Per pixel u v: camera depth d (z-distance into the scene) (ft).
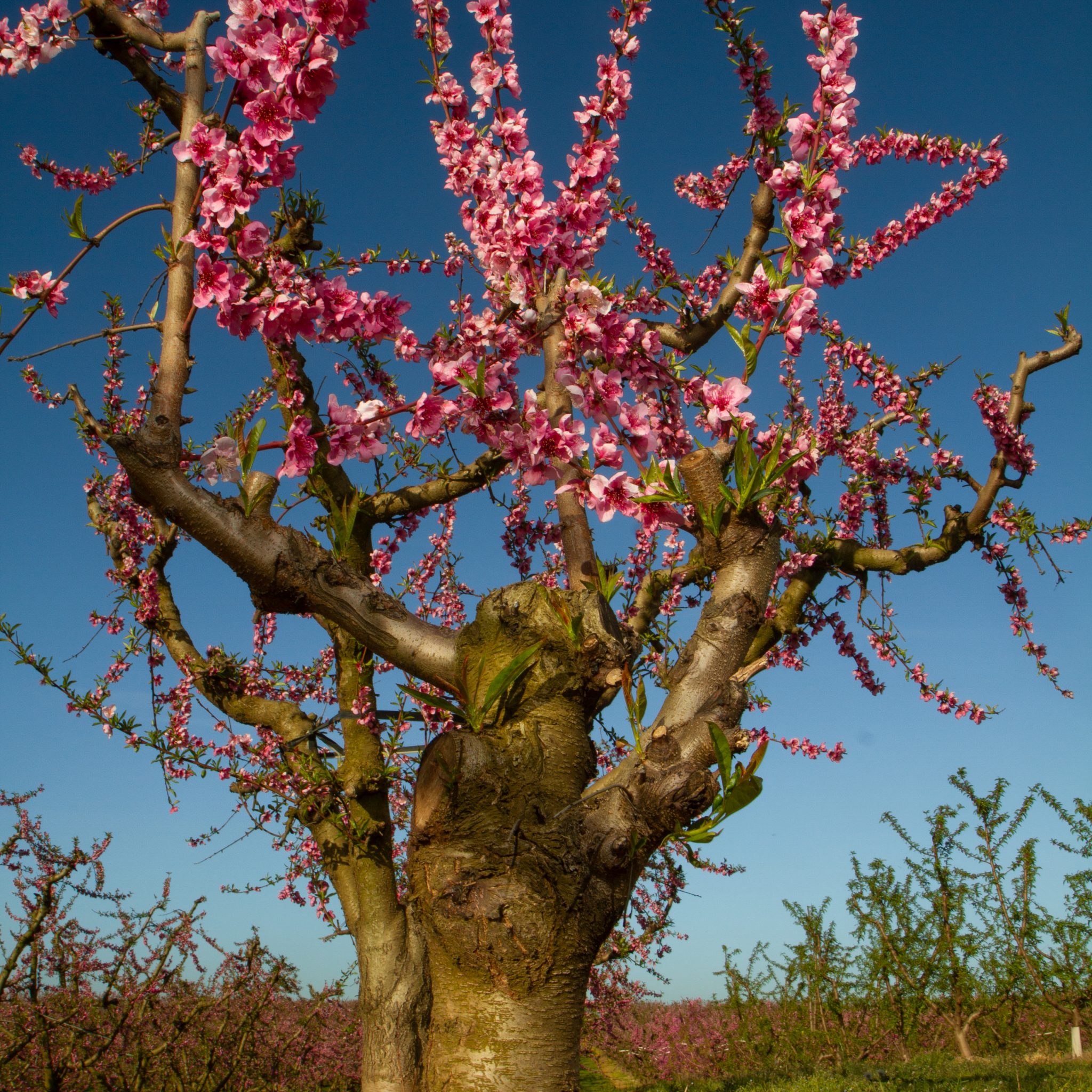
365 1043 10.93
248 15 7.11
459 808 7.12
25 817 14.32
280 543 7.47
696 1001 39.42
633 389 10.13
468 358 8.75
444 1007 6.79
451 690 8.08
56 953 14.21
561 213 10.09
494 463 13.80
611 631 7.91
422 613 16.72
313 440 8.09
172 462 7.10
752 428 8.14
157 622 17.03
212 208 7.23
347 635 13.57
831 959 30.04
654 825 7.26
